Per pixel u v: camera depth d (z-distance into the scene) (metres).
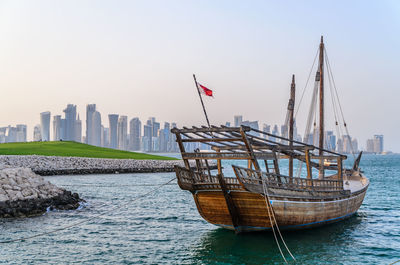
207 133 25.50
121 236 25.05
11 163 72.69
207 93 25.19
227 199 23.22
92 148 124.25
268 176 23.56
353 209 32.00
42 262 19.62
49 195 35.56
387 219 31.52
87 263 19.55
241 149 26.58
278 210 23.08
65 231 26.14
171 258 20.42
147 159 109.38
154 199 42.47
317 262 19.88
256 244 22.86
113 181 64.12
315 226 26.69
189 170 24.97
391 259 20.55
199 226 28.19
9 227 26.80
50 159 81.88
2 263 19.39
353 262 19.98
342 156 30.02
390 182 71.81
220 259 20.19
